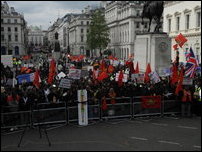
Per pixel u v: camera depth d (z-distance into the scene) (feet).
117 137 43.42
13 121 47.93
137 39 92.48
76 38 428.97
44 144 40.47
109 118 54.24
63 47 324.60
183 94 55.72
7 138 43.47
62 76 70.95
